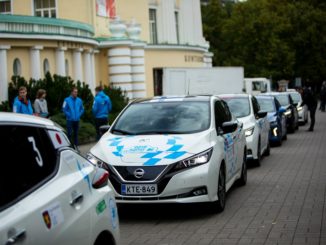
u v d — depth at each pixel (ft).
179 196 29.25
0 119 13.65
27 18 84.58
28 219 12.62
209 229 28.27
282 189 39.32
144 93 128.57
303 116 109.19
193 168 29.58
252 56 211.00
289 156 59.47
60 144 15.78
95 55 121.19
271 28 208.13
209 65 169.58
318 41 232.12
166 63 144.66
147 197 29.17
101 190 16.83
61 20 92.07
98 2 127.03
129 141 31.73
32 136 14.60
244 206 33.65
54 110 80.43
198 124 33.50
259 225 28.81
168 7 154.10
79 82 89.86
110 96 105.50
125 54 122.52
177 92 117.80
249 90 174.09
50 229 13.29
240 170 39.45
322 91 160.66
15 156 13.50
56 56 92.53
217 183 30.86
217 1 254.88
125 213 32.58
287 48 208.95
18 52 84.69
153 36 152.87
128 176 29.43
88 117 85.92
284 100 94.27
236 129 35.12
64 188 14.60
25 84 80.12
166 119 34.04
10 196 12.70
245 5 212.23
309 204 33.86
